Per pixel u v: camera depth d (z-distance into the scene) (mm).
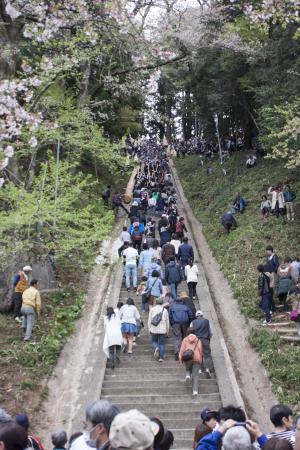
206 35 23594
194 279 15547
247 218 22219
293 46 20969
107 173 32500
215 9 23328
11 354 12078
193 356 10750
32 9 13188
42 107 15578
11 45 13961
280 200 20875
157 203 26859
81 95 21266
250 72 26609
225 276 17844
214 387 11289
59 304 15641
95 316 15359
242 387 11477
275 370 11477
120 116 28703
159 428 4801
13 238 12570
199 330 11586
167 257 16609
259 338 12906
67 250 12938
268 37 24297
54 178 13445
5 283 14391
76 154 16750
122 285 17641
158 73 18922
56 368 12211
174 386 11445
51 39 14852
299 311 12188
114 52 19531
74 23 14477
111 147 16859
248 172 28641
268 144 22875
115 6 14312
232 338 13805
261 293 13883
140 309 15570
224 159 35844
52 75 12945
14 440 3502
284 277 14195
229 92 29516
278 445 4094
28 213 11758
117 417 3020
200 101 34688
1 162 10969
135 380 11766
